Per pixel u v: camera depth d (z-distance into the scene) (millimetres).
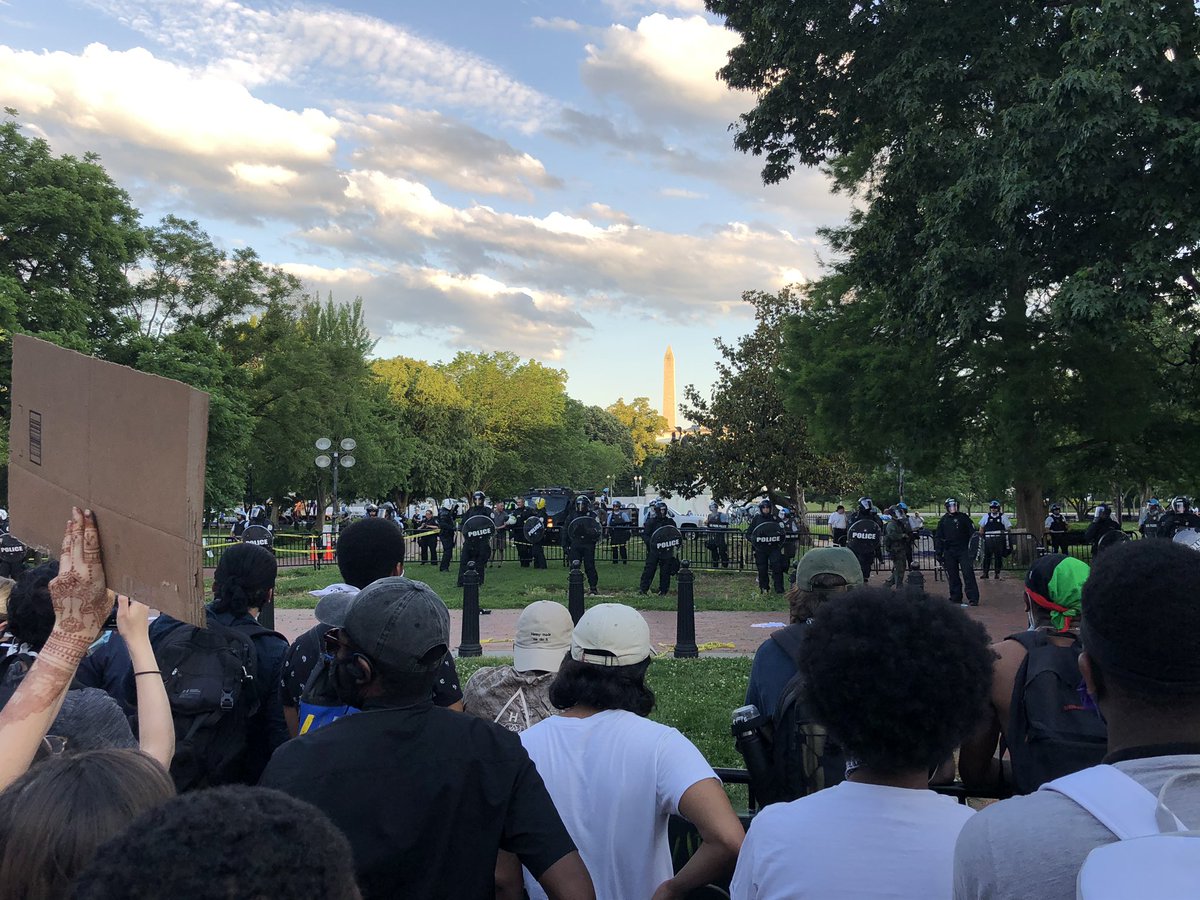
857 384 25953
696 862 2391
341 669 2174
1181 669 1402
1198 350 23594
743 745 3074
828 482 32250
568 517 24172
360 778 1995
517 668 3316
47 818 1368
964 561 17203
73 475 2082
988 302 17016
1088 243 16641
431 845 1989
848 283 26578
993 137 16797
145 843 999
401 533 3965
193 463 1793
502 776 2084
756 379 32594
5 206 28734
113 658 3539
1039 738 2760
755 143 20016
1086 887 1135
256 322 44875
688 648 11633
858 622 1979
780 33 18438
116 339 32781
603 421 121938
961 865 1402
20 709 1839
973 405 25219
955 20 17203
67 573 1947
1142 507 51750
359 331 56031
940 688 1857
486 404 74688
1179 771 1342
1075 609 2959
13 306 26234
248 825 1039
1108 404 22406
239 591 3773
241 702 3473
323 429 44469
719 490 33469
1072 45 15375
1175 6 16453
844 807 1862
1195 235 14461
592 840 2488
